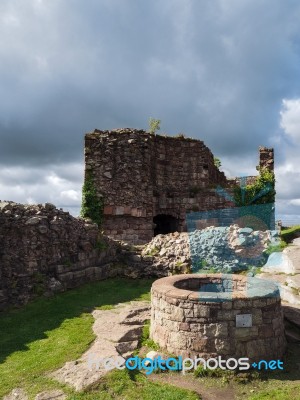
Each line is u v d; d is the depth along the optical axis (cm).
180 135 2025
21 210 1080
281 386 564
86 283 1191
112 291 1123
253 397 529
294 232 1599
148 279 1266
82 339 719
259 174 1866
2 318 867
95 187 1786
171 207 1953
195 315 622
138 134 1836
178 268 1241
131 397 520
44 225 1098
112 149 1809
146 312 882
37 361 636
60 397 518
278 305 665
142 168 1822
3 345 714
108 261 1331
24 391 542
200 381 581
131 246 1425
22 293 988
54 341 724
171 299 649
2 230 997
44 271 1083
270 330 635
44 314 893
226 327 612
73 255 1184
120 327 773
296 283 954
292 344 710
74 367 599
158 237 1409
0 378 582
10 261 998
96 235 1299
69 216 1230
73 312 903
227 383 574
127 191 1798
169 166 1983
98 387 539
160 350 657
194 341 619
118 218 1789
